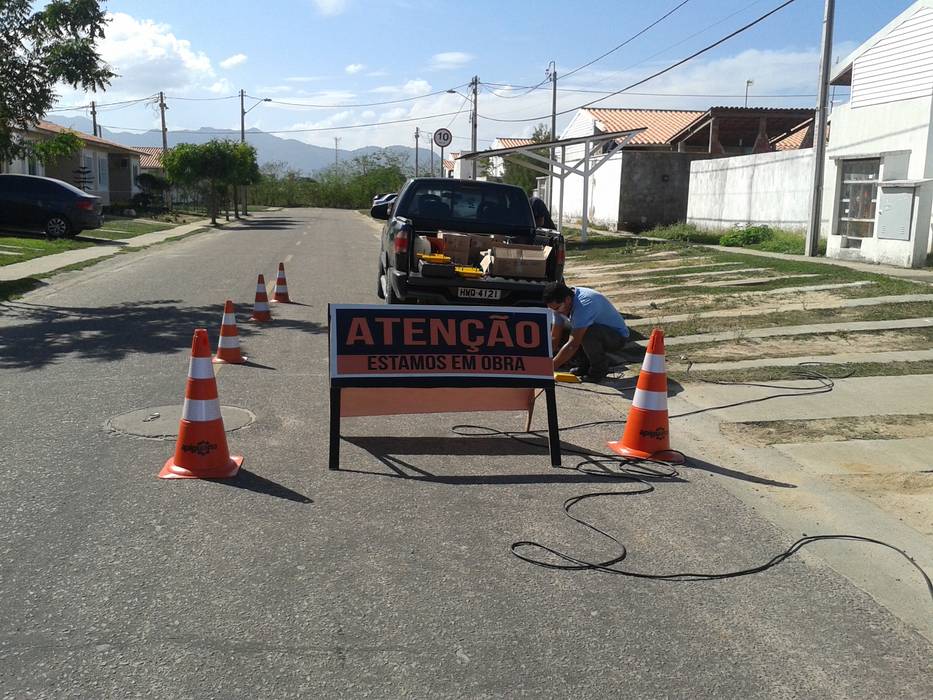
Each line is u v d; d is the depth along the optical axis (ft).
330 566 13.57
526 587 13.12
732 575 13.78
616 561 14.15
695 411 23.90
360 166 271.08
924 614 12.69
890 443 20.77
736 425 22.52
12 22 42.60
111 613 11.91
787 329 34.06
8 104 43.93
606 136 79.51
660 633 11.91
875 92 54.85
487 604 12.55
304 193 251.39
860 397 24.81
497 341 19.95
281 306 42.24
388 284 35.09
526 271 29.99
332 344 19.25
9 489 16.44
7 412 21.85
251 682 10.39
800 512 16.58
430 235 32.60
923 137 49.47
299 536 14.67
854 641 11.88
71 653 10.89
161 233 94.99
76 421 21.12
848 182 55.72
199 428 17.51
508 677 10.69
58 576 12.95
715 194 85.20
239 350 28.91
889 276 44.47
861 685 10.82
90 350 30.19
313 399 24.25
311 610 12.17
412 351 19.57
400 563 13.78
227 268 59.47
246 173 134.62
